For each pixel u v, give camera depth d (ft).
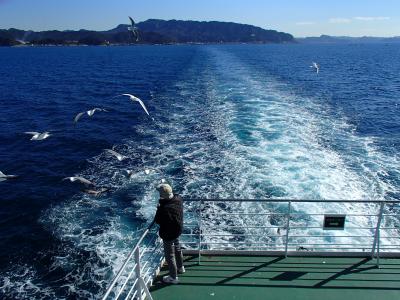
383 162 63.57
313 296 20.18
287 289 20.67
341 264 22.80
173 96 132.16
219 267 22.41
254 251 23.58
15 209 55.62
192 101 119.24
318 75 199.82
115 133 90.17
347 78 192.24
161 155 70.64
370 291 20.61
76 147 81.82
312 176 55.36
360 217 43.83
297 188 51.47
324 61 324.19
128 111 114.21
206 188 53.83
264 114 93.50
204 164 63.00
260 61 288.30
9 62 360.89
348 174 57.36
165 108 112.47
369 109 111.04
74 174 66.80
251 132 78.07
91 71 252.01
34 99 142.51
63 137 89.45
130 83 180.75
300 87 149.18
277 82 160.35
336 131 82.58
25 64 331.98
